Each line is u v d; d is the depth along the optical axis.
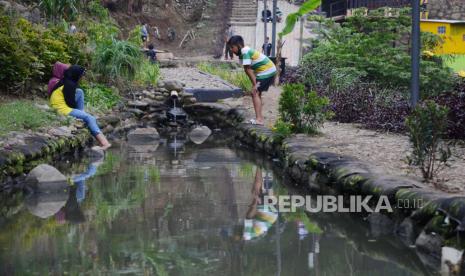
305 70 16.31
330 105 12.00
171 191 7.43
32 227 5.88
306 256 4.98
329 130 10.68
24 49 11.58
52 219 6.17
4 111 9.64
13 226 5.93
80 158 9.94
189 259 4.85
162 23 36.41
